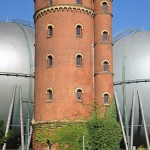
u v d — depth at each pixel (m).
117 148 43.00
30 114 48.25
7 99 47.06
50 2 46.16
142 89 46.19
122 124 46.34
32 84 48.34
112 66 46.44
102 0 47.53
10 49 48.53
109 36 46.88
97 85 45.47
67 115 42.91
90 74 45.50
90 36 46.47
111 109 44.72
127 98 46.78
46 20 45.88
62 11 45.22
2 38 49.41
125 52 48.75
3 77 47.09
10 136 42.97
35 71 46.88
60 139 42.41
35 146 44.38
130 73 47.09
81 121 42.88
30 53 49.28
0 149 44.09
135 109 46.34
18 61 48.19
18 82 47.66
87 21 46.28
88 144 42.38
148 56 47.41
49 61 45.12
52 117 43.28
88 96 44.50
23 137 46.53
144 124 45.34
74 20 45.28
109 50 46.44
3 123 43.53
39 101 45.03
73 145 42.19
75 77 44.06
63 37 44.69
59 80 43.81
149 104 45.94
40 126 43.81
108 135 42.62
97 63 46.00
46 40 45.50
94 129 42.62
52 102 43.62
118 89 47.47
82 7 45.84
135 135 47.28
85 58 45.22
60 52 44.41
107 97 45.19
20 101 47.12
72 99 43.38
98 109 44.59
